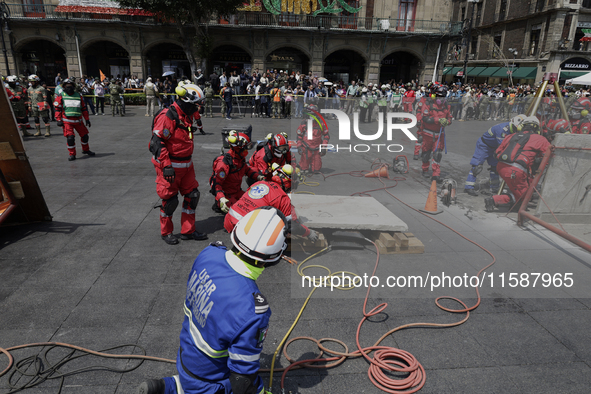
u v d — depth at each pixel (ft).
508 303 9.85
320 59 82.84
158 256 12.88
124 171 23.89
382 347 8.39
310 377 7.80
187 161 13.43
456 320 9.35
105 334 8.88
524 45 105.29
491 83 117.29
